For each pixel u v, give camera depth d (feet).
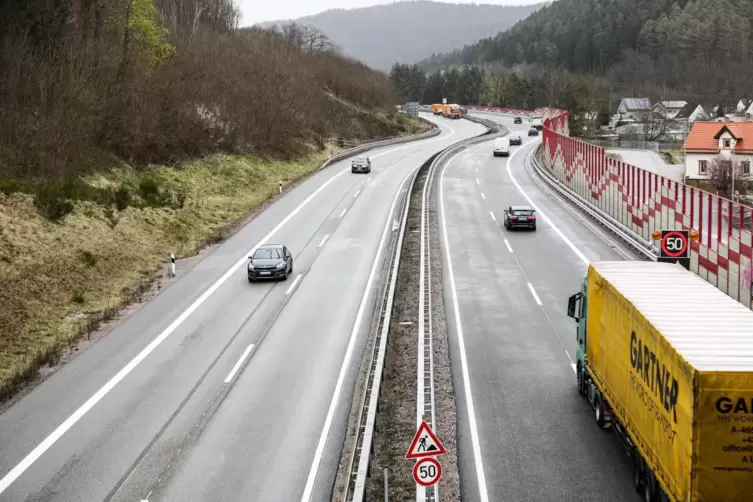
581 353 67.97
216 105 219.82
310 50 463.83
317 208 168.45
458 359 77.87
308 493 51.67
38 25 157.89
